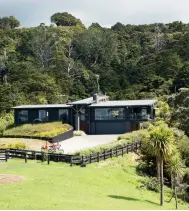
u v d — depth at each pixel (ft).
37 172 134.10
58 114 259.60
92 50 507.30
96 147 172.96
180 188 151.94
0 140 214.28
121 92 399.44
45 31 534.37
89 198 109.60
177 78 381.60
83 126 258.37
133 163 173.06
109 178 142.61
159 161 125.39
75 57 508.53
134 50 523.70
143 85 407.44
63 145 205.05
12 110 334.03
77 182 126.11
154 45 541.34
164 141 121.60
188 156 177.27
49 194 105.81
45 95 370.12
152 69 438.40
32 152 160.66
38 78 386.11
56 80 421.18
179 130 217.77
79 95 407.23
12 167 143.64
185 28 613.52
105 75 445.37
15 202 93.40
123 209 101.76
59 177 128.16
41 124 247.29
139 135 199.52
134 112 253.03
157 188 148.66
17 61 447.42
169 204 131.64
